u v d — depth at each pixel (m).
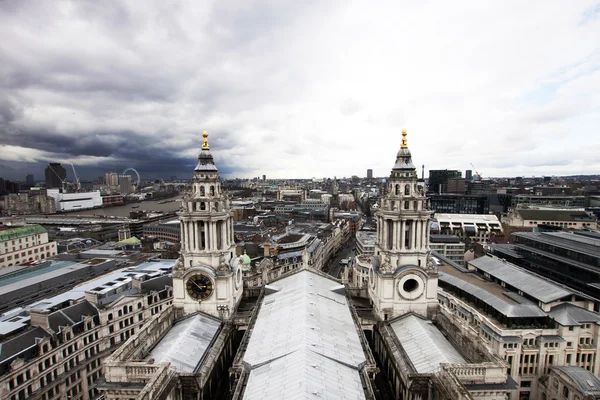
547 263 138.88
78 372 84.38
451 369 52.19
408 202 74.25
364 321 75.75
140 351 59.62
